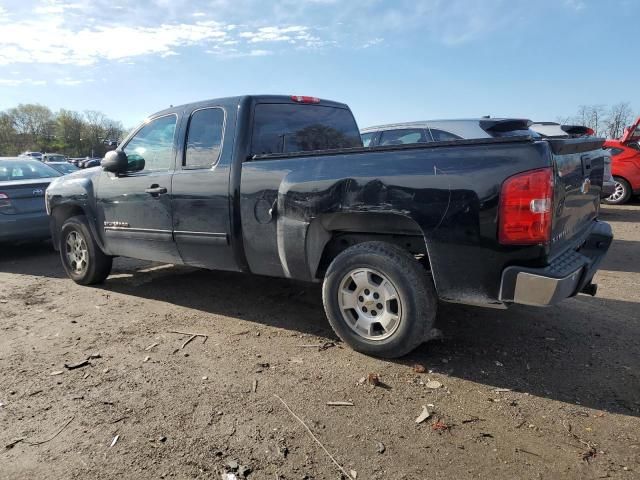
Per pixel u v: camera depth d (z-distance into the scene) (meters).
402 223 3.42
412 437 2.68
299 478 2.37
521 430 2.74
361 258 3.54
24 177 8.20
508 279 3.03
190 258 4.60
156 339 4.11
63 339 4.15
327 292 3.74
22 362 3.70
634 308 4.73
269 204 3.89
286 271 3.95
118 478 2.39
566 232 3.48
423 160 3.23
